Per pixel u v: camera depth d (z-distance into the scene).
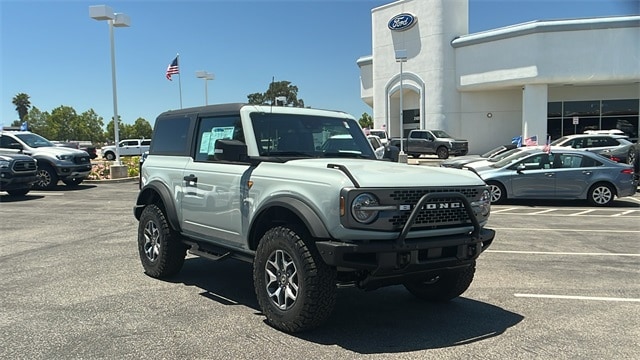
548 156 14.05
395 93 38.81
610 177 13.63
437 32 35.53
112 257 7.62
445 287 5.30
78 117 123.31
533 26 30.39
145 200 6.85
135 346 4.22
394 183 4.23
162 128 6.68
